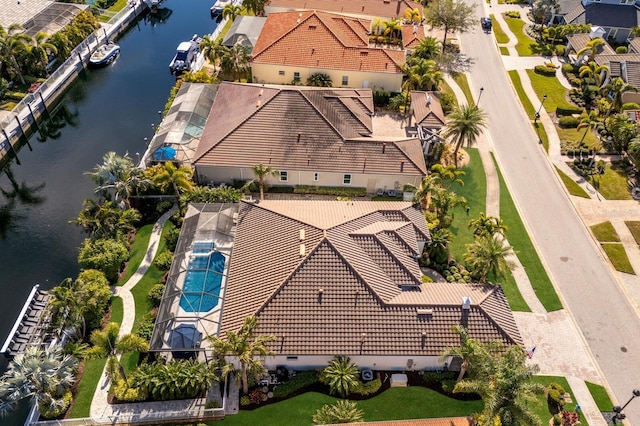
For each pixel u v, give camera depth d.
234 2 103.00
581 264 53.06
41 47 76.25
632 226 57.56
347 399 39.78
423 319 41.03
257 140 58.72
